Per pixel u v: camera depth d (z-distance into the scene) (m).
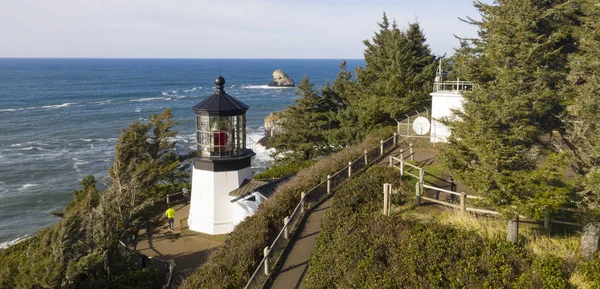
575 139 11.16
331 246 12.34
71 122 81.06
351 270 10.73
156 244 22.44
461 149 12.08
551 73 11.34
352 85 38.78
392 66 33.62
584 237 11.16
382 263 10.72
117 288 15.73
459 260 10.38
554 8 11.50
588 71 10.97
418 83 33.91
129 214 19.45
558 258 10.69
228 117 23.47
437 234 11.55
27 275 14.68
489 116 10.95
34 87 156.25
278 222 16.22
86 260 14.89
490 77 12.48
